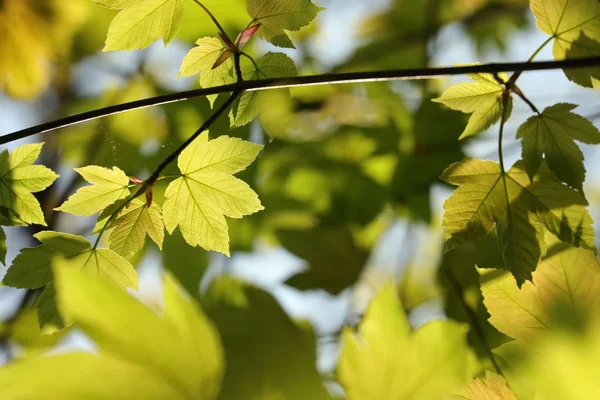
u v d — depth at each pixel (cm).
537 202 126
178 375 77
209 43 128
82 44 175
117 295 75
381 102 162
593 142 125
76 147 174
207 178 129
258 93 129
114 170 128
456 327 102
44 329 127
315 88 162
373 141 158
